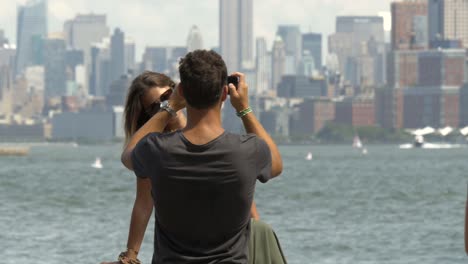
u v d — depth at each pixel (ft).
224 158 30.32
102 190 271.08
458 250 120.98
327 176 393.70
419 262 110.52
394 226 153.79
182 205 30.37
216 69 30.45
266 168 30.81
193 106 30.63
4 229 141.49
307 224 157.58
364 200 231.50
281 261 32.68
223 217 30.50
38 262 106.42
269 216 177.47
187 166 30.27
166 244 30.89
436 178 374.43
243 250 30.94
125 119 35.63
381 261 111.55
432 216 177.88
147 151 30.66
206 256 30.63
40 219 162.20
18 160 654.53
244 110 31.55
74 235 132.77
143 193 34.04
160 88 35.12
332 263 109.50
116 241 125.70
